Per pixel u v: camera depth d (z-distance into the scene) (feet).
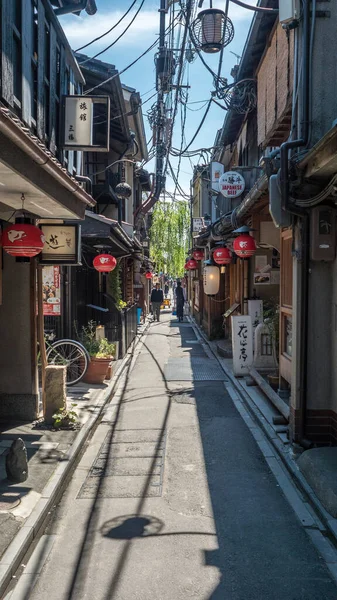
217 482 18.66
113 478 19.08
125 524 15.49
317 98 20.22
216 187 54.54
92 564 13.30
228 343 51.98
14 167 14.24
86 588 12.26
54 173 17.11
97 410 27.76
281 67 24.98
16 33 16.34
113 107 41.34
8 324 25.11
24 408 25.16
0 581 11.95
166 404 29.99
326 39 20.31
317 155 17.39
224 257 45.24
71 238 25.32
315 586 12.32
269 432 23.67
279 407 24.40
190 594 12.00
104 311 40.98
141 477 19.16
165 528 15.23
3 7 14.90
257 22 28.12
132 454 21.61
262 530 15.10
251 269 44.80
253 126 42.93
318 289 20.86
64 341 32.35
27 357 25.13
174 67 33.68
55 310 33.09
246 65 33.45
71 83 25.70
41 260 25.38
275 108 26.48
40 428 23.89
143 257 78.28
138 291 85.56
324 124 20.15
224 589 12.19
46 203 19.80
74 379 33.99
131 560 13.48
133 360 46.70
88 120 23.25
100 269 36.60
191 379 37.19
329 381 20.99
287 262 25.85
